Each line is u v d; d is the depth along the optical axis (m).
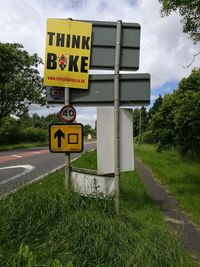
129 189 10.72
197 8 9.49
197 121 14.99
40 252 4.59
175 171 16.78
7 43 39.94
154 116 31.88
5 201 5.99
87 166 17.77
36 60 45.06
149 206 8.51
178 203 9.52
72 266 4.14
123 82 7.14
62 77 7.19
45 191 6.67
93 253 4.75
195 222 7.49
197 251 5.77
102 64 7.21
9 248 4.76
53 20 7.19
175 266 4.85
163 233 5.69
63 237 5.07
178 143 21.48
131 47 7.22
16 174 15.17
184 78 20.50
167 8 9.53
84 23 7.21
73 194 6.66
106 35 7.21
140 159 26.62
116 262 4.61
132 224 6.15
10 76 42.75
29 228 5.29
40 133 65.81
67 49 7.20
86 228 5.29
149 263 4.63
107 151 7.12
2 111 46.38
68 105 7.31
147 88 7.11
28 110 47.38
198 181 13.46
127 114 7.15
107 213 6.43
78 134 7.32
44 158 25.33
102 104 7.25
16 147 47.44
